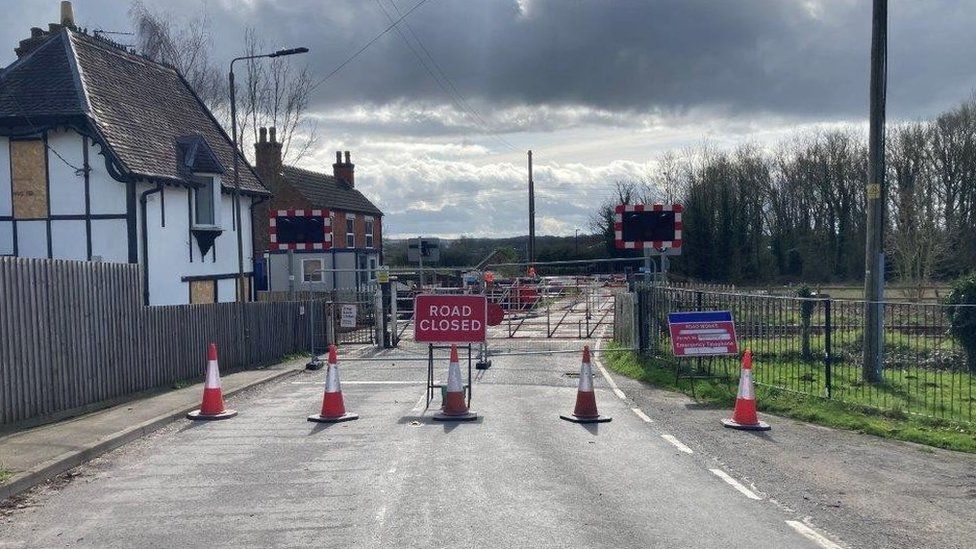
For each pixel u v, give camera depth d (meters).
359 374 18.45
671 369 17.02
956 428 11.38
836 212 65.81
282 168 41.03
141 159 22.64
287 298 29.06
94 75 23.48
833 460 9.71
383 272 24.88
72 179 21.72
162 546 6.62
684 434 11.27
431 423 12.05
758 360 17.02
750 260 57.41
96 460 9.96
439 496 7.92
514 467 9.16
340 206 42.94
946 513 7.55
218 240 26.53
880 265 14.99
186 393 15.04
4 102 21.64
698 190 57.75
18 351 11.45
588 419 12.12
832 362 16.38
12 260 11.39
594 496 7.94
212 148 27.91
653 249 21.52
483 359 19.20
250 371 18.86
